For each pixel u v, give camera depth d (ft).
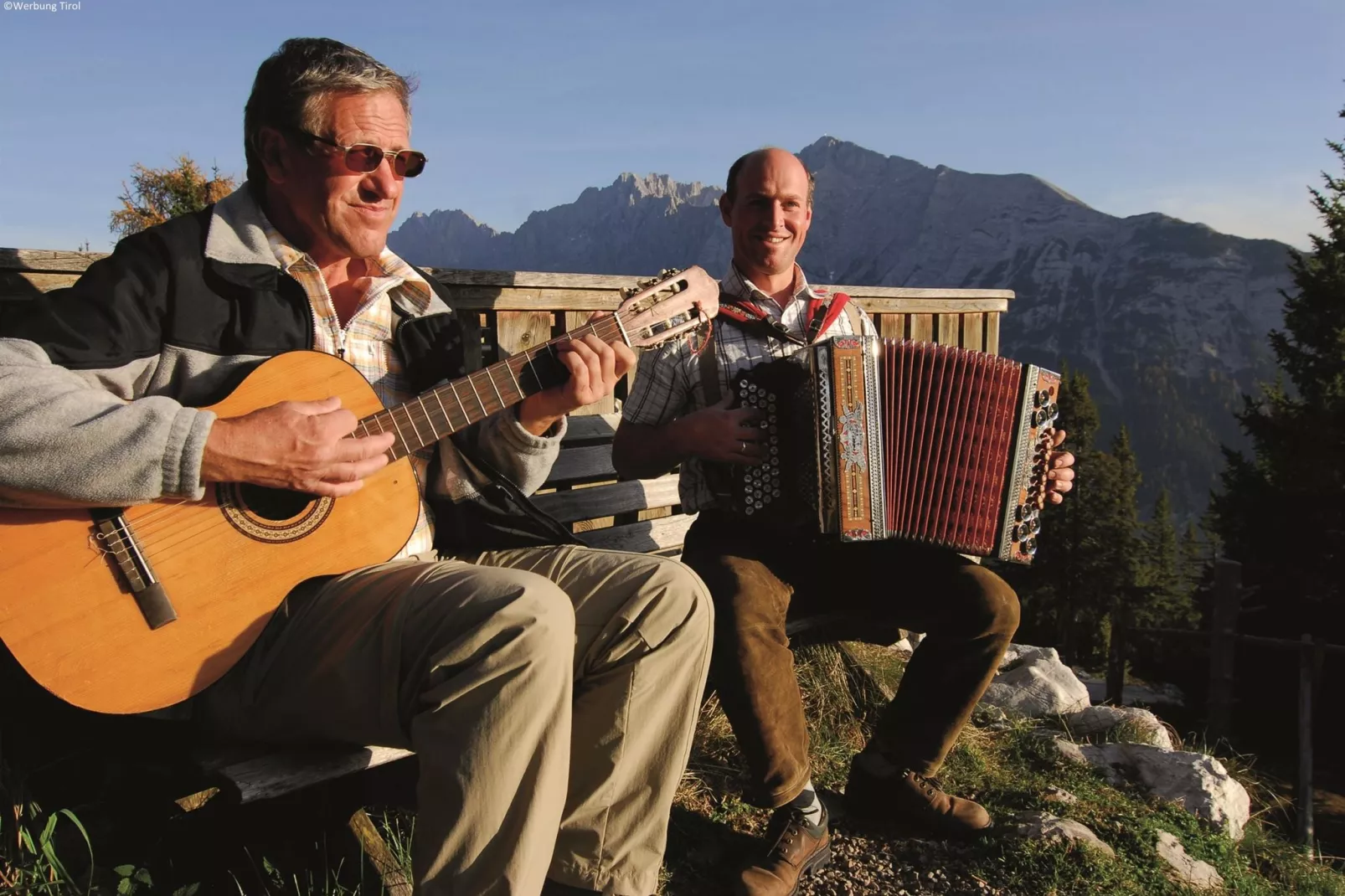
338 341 8.13
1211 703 27.63
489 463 8.42
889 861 10.39
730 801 11.09
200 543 6.93
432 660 6.49
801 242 11.63
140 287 7.06
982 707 14.75
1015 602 10.37
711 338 11.01
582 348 8.07
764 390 10.01
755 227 11.23
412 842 8.09
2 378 6.22
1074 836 10.75
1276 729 45.68
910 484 10.10
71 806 7.81
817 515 9.96
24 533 6.40
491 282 11.91
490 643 6.39
